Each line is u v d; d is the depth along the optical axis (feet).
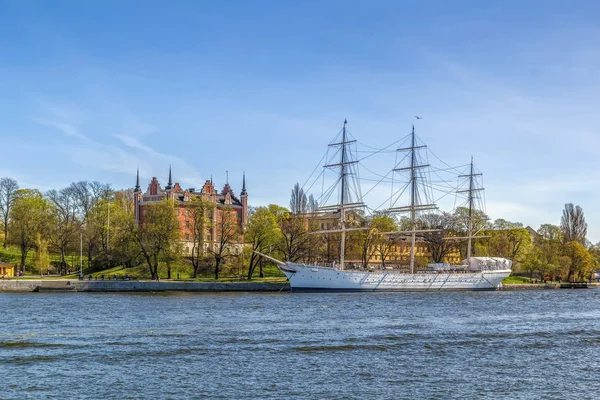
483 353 200.54
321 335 224.12
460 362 185.78
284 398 144.66
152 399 142.20
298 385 155.22
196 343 203.62
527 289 613.93
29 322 254.68
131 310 307.78
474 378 166.81
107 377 159.22
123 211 634.02
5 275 549.54
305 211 627.87
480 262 593.83
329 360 183.11
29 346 196.44
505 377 168.96
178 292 459.32
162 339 210.38
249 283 487.61
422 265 645.92
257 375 163.73
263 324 253.44
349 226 595.47
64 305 333.83
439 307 359.05
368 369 173.17
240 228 565.94
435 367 177.99
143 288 464.65
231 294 445.37
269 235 537.24
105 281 462.19
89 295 417.90
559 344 221.05
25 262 622.95
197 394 146.30
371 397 147.02
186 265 565.94
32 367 168.55
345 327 247.09
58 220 629.10
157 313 293.43
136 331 228.84
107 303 349.41
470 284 567.59
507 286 601.21
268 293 466.70
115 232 591.78
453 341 219.61
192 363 175.22
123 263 570.87
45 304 339.57
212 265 567.59
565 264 654.94
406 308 344.90
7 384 152.05
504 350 206.59
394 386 156.66
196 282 478.59
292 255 558.15
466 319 290.15
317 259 587.27
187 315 285.43
